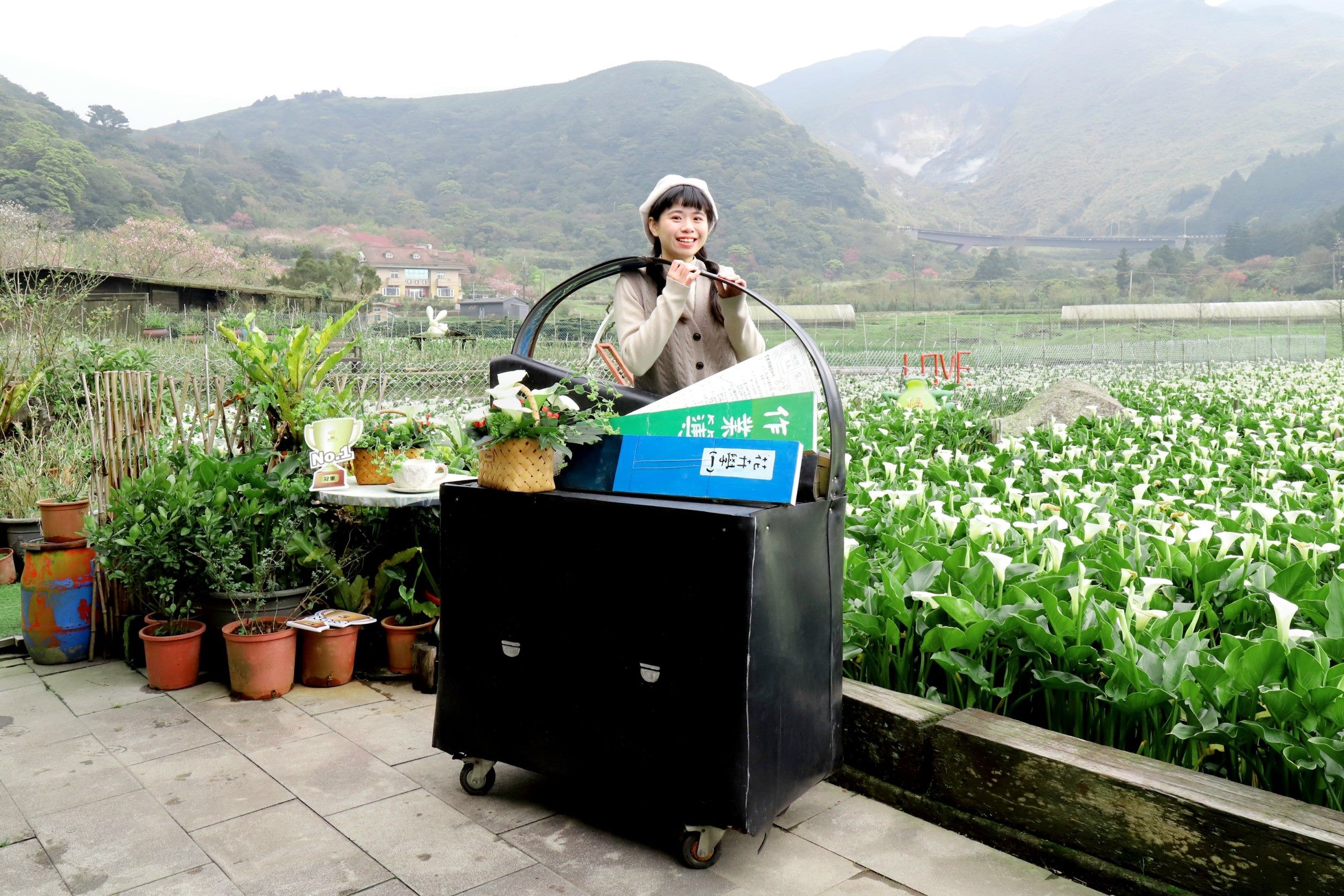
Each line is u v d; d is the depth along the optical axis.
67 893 2.27
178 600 4.08
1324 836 2.00
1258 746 2.46
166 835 2.58
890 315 85.06
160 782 2.93
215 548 3.82
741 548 2.23
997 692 2.87
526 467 2.65
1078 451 7.20
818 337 63.19
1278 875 2.05
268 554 3.92
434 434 4.37
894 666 3.30
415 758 3.14
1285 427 10.12
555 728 2.58
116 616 4.32
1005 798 2.54
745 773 2.25
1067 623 2.83
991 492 5.74
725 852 2.51
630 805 2.78
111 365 9.45
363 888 2.30
